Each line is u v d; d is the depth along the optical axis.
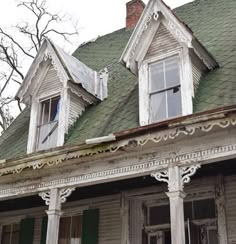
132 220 10.27
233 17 12.34
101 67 14.49
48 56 11.62
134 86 11.56
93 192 10.80
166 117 9.19
